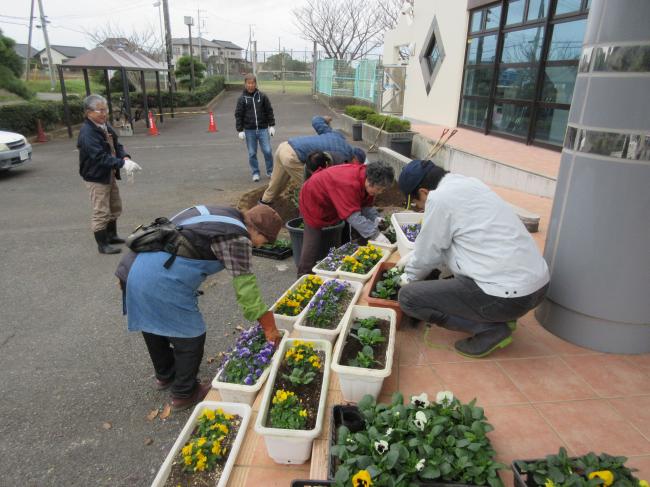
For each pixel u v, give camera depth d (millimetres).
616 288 2727
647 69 2365
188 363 2891
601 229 2672
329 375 2641
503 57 10062
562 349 2949
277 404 2328
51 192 8734
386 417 2061
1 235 6465
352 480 1773
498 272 2500
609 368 2756
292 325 3303
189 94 23078
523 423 2340
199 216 2607
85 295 4734
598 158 2594
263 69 40594
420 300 2744
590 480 1701
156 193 8453
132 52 18125
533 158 7582
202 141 14531
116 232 6070
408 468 1835
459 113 12266
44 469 2641
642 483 1720
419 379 2686
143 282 2602
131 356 3695
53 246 6059
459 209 2523
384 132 11375
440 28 13055
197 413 2539
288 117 20016
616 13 2398
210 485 2186
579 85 2674
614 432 2281
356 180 3912
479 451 1911
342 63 23297
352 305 3154
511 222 2527
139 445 2812
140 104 22016
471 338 2920
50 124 15844
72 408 3117
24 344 3869
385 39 19422
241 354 2830
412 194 2779
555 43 8266
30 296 4719
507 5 9812
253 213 2631
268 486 2135
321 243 4664
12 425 2963
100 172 5391
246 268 2539
